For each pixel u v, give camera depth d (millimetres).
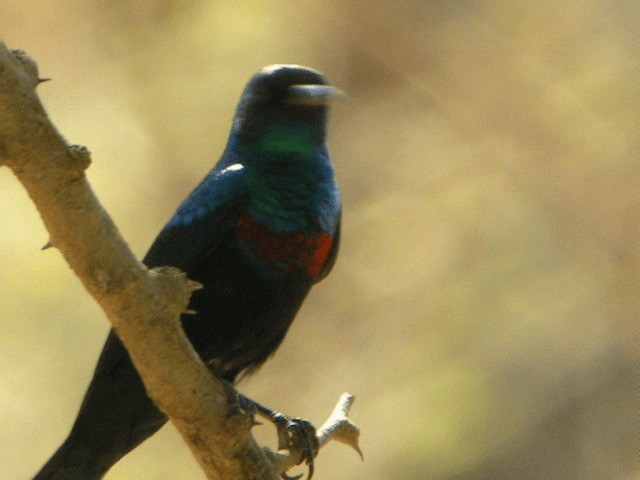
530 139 14625
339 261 14125
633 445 13711
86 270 5676
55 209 5473
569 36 14859
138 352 6020
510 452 13484
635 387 13852
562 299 14156
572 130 14633
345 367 13672
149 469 12875
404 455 13312
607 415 13797
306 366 13672
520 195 14500
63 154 5359
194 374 6160
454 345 13820
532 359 13930
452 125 14602
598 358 14055
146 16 14094
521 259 14305
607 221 14406
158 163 13828
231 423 6324
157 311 5867
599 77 14766
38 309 13031
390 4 14461
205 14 13992
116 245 5660
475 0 14812
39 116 5277
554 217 14438
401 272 14148
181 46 14016
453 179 14500
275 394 13484
